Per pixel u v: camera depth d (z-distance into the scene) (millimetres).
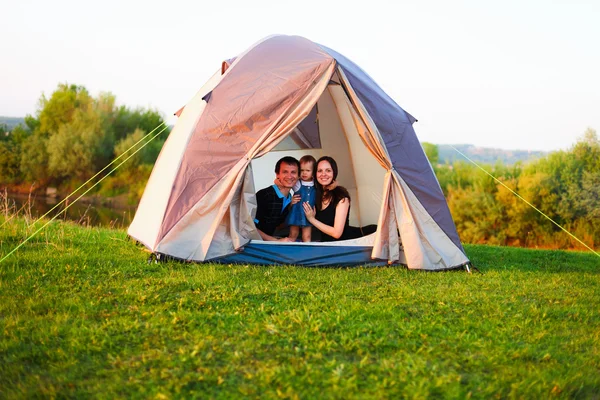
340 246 6051
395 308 4414
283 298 4523
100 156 33344
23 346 3443
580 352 3771
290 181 6238
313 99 5785
